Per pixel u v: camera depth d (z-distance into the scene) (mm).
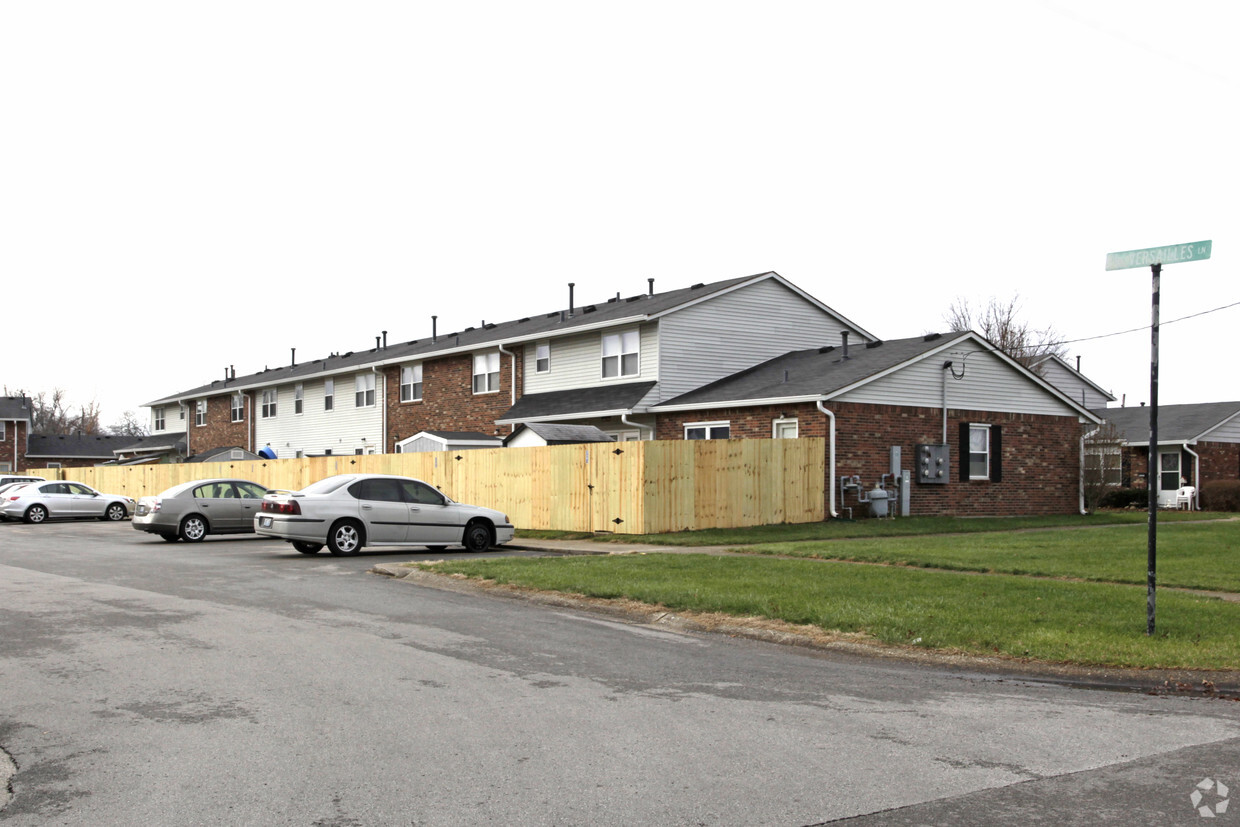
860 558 16188
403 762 5867
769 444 23219
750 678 8289
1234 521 26219
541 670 8484
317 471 31422
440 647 9453
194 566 16781
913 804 5199
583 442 27641
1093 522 25906
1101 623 10078
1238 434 38719
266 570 16141
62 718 6832
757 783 5512
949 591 12109
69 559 18250
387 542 19188
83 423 105938
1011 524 24188
